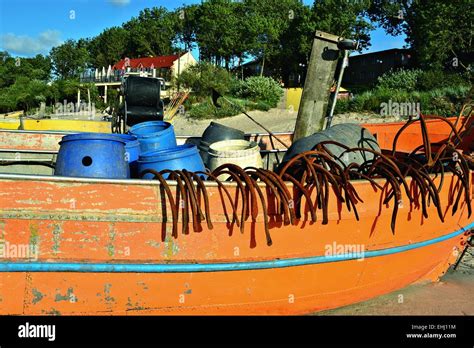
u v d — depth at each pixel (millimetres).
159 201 4445
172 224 4477
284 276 4984
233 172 4801
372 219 5418
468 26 35688
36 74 66500
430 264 6547
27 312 4281
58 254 4254
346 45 7547
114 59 79688
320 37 7766
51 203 4215
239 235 4707
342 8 48188
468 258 8047
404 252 5887
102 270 4328
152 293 4504
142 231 4410
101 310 4422
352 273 5469
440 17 36188
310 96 7844
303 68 54406
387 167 5457
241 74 60125
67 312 4359
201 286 4645
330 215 5094
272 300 4992
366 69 52094
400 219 5684
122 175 4957
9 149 8180
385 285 5953
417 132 9719
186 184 4488
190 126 30844
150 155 5230
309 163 4883
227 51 59781
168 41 76250
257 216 4727
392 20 51438
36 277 4230
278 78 57062
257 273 4836
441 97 25328
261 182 4770
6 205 4133
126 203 4363
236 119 31844
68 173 4758
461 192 6215
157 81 9297
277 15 60938
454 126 7109
